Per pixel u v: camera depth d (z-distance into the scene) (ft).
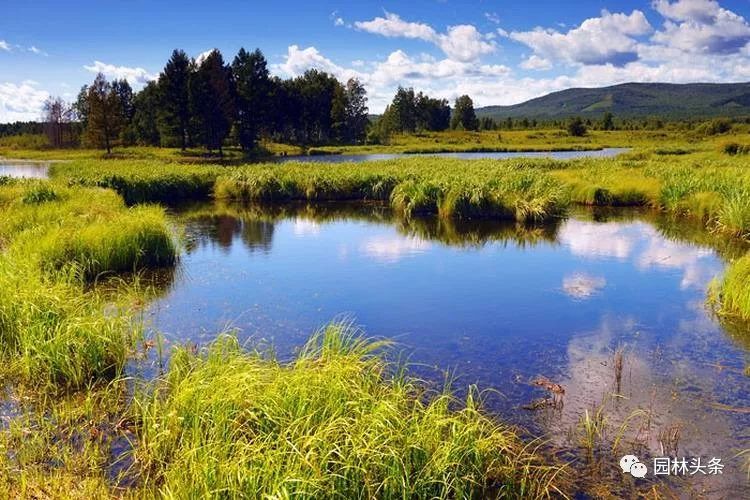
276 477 14.08
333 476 14.85
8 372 24.13
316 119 318.04
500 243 57.16
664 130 357.41
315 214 79.15
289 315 34.17
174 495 15.06
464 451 16.78
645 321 33.19
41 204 58.80
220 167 117.50
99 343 24.71
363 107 362.12
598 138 322.14
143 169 108.06
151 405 20.29
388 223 70.54
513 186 75.51
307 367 19.97
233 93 255.09
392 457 15.67
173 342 29.12
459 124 446.19
